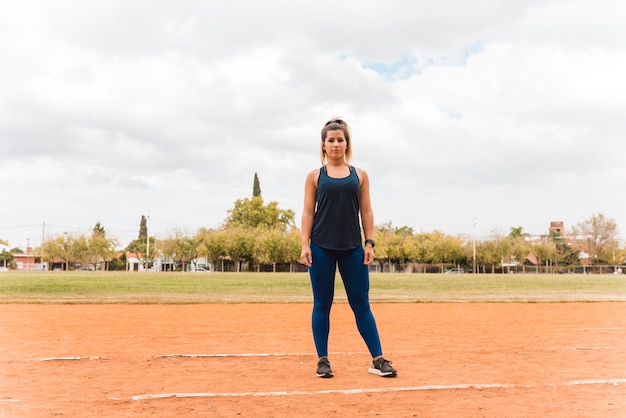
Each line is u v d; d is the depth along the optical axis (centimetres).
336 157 444
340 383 381
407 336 699
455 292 2034
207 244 6819
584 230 8356
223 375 413
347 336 709
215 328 804
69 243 7412
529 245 7944
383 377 406
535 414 293
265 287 2266
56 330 764
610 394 344
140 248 10619
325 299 436
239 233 6856
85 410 302
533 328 803
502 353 534
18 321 898
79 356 513
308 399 329
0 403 319
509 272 7831
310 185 453
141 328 798
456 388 361
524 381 388
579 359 495
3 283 2427
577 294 1912
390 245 7631
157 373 421
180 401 324
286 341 645
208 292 1908
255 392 349
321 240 438
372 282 3017
